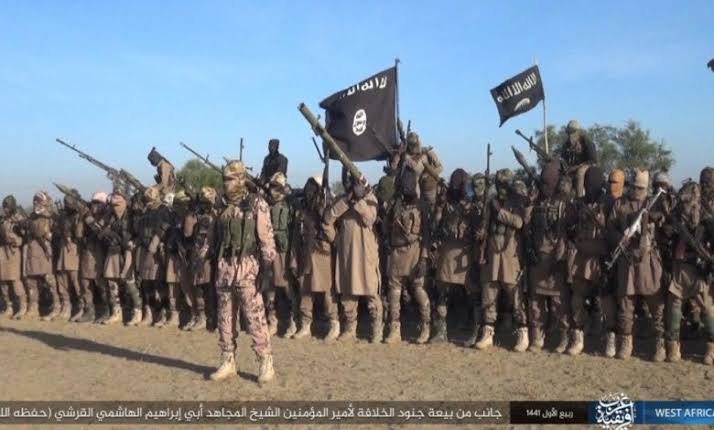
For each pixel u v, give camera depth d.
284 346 9.74
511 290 9.17
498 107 12.14
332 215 9.74
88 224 11.89
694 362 8.40
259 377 7.79
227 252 7.66
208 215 10.28
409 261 9.64
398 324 9.88
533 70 12.07
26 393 7.49
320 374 8.17
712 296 8.27
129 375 8.22
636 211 8.30
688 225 8.24
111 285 11.94
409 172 9.62
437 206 9.88
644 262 8.29
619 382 7.61
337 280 9.90
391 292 9.81
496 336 10.07
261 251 7.70
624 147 27.70
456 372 8.17
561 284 8.88
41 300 14.23
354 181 9.56
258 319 7.75
